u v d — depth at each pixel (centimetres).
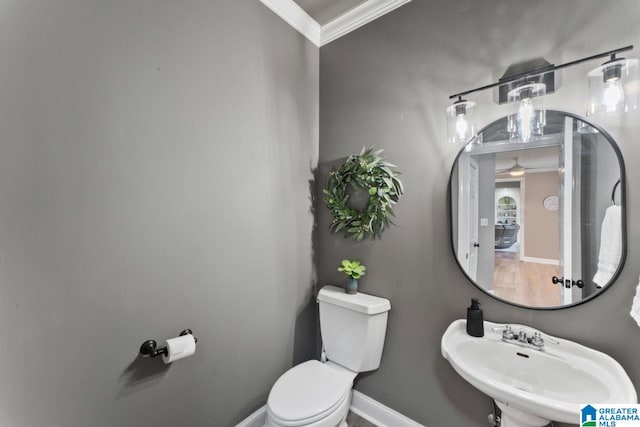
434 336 143
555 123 112
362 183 161
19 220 81
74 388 91
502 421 112
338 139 183
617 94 92
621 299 100
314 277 191
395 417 156
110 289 99
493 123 126
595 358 102
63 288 89
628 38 100
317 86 194
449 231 138
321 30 189
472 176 132
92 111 94
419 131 148
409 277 151
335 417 123
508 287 123
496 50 126
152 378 110
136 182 105
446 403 140
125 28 101
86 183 93
